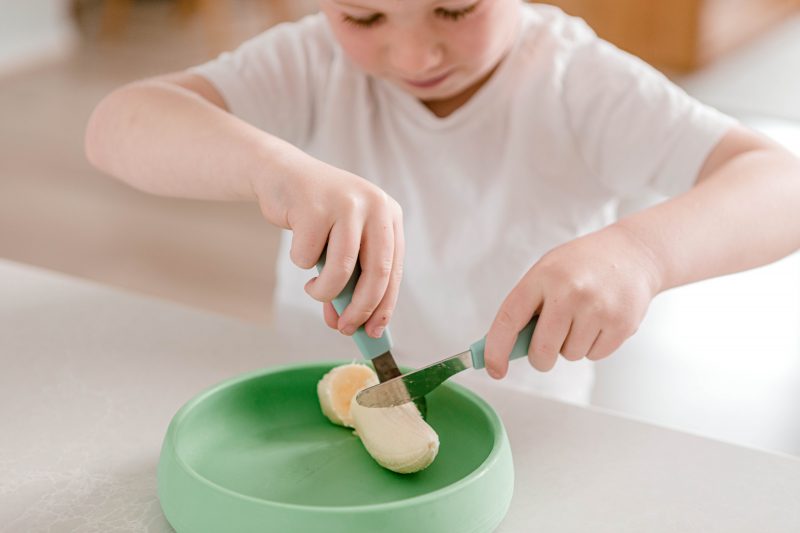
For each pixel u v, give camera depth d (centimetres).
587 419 70
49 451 65
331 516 52
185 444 62
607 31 364
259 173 70
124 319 83
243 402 66
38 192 260
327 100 104
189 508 54
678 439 67
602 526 58
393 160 105
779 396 166
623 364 175
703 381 170
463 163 102
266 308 206
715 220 75
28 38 395
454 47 82
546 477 63
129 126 85
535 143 100
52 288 88
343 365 68
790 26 420
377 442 60
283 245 114
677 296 199
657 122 94
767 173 82
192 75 100
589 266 66
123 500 60
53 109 326
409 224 105
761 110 310
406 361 98
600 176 101
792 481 63
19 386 73
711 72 354
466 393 64
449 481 60
